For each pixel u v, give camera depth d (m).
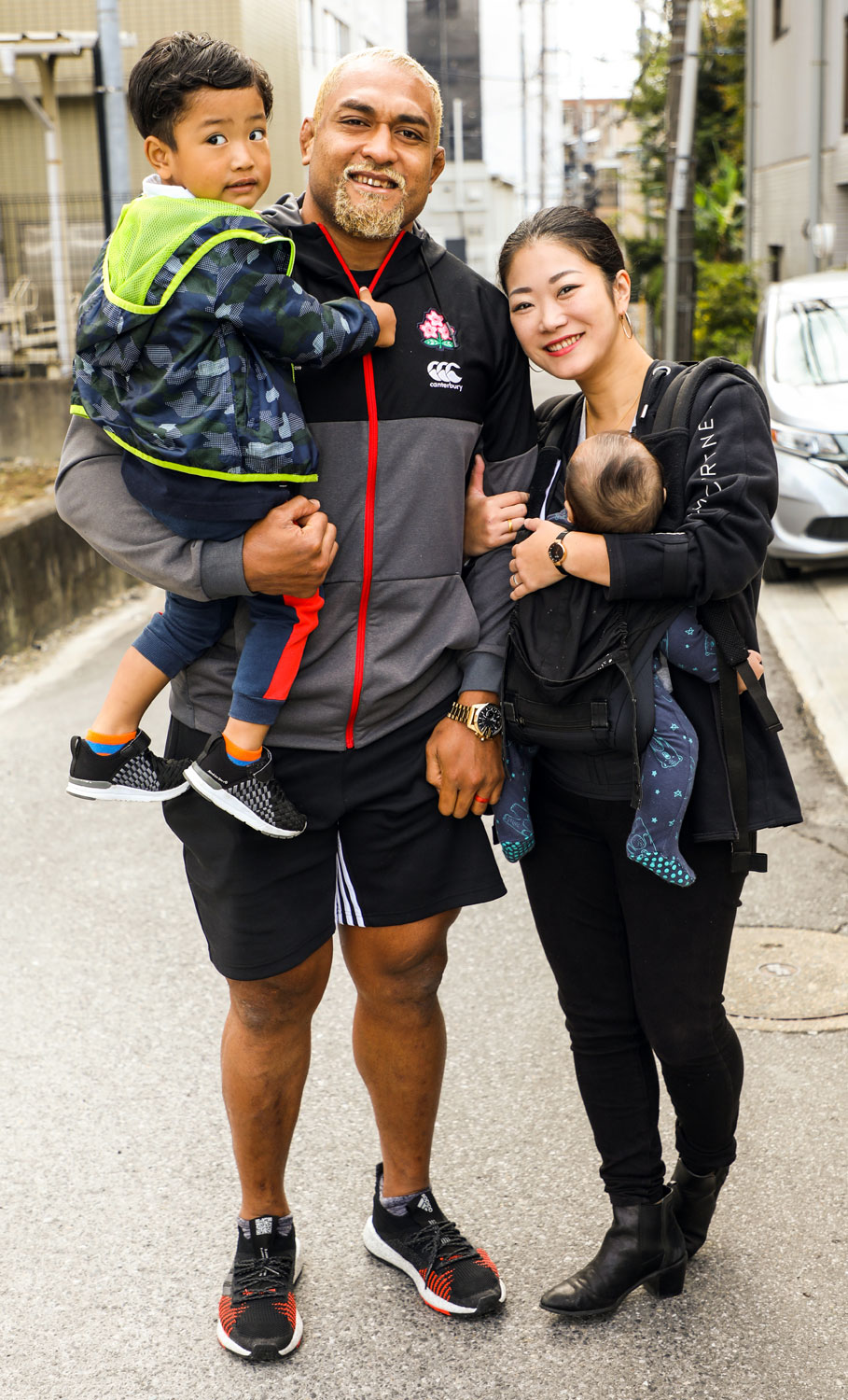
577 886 2.56
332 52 36.44
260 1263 2.65
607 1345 2.54
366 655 2.46
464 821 2.62
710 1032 2.48
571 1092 3.46
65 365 14.49
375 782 2.54
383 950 2.63
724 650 2.36
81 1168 3.19
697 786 2.38
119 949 4.39
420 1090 2.70
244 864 2.49
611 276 2.44
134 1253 2.88
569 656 2.34
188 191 2.33
